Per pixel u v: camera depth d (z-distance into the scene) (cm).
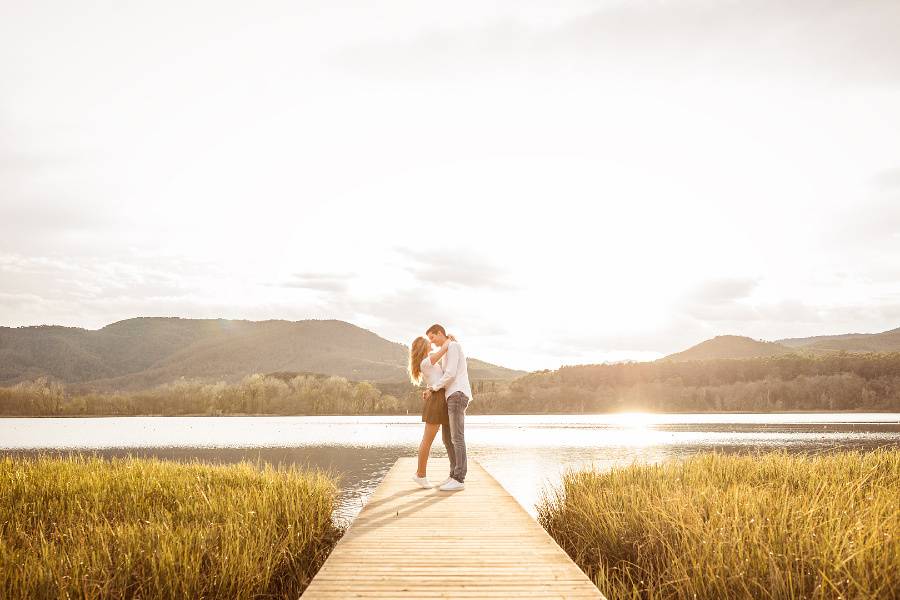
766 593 523
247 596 648
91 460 1648
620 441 5659
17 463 1482
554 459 3734
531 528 694
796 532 610
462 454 959
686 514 762
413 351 1001
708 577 575
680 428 8556
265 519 927
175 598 601
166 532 776
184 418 15925
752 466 1320
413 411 17750
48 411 17550
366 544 626
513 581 507
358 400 17950
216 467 1589
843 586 497
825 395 15888
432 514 771
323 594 473
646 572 687
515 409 18150
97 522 862
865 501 789
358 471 3142
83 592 575
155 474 1373
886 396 15350
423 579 512
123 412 17950
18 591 561
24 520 918
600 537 866
